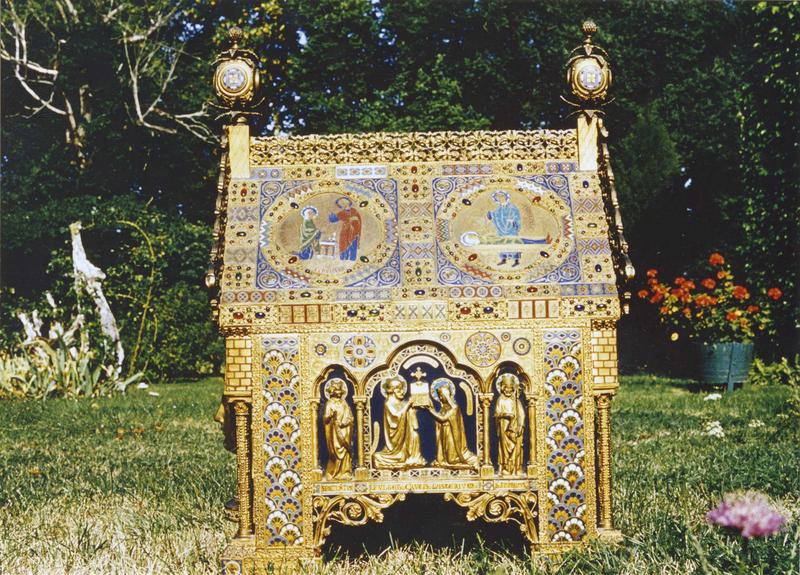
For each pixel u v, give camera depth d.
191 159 23.72
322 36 21.84
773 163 14.16
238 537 4.06
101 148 22.55
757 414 9.49
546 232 4.16
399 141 4.34
